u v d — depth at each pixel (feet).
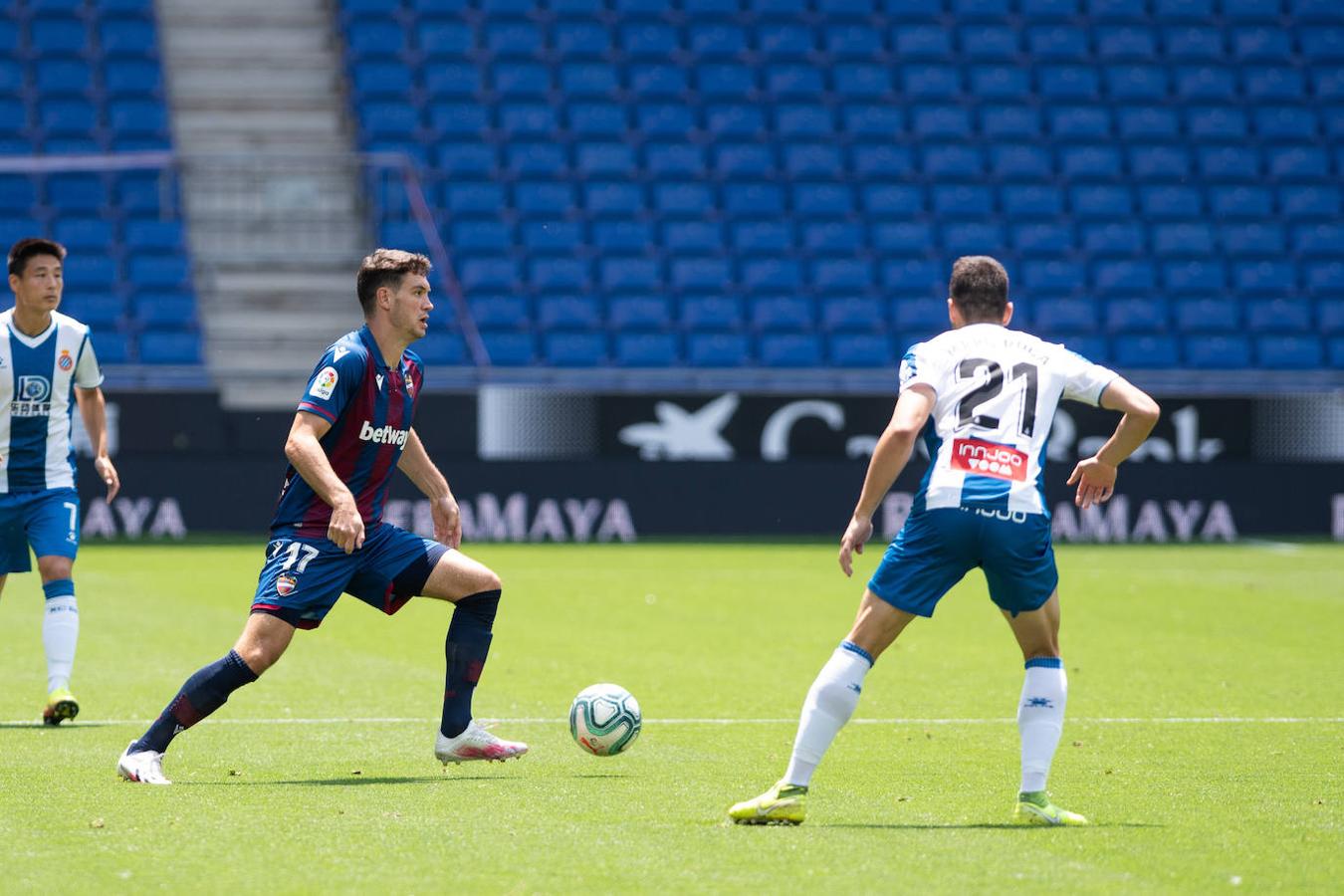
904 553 69.72
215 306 298.97
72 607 100.83
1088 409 265.95
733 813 69.56
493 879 59.47
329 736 94.73
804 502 262.26
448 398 254.06
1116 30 359.46
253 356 292.20
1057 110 343.67
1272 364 306.96
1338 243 327.88
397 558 83.35
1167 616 166.50
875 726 100.17
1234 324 311.68
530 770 83.66
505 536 254.68
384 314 81.92
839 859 62.80
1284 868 62.23
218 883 58.70
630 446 258.98
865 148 333.62
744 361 294.25
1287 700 112.47
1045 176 333.62
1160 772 84.69
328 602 81.41
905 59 350.23
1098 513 265.95
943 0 360.89
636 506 258.16
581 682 119.24
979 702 110.52
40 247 100.22
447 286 297.74
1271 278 320.70
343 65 335.47
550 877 59.77
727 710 106.42
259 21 341.21
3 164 288.51
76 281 286.25
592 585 192.95
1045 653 71.46
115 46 325.21
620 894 57.36
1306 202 335.88
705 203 320.50
